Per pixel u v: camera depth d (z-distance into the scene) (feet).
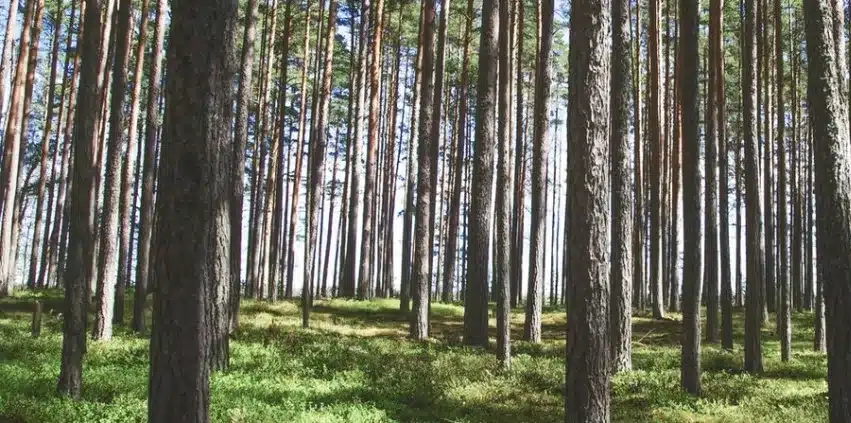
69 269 30.17
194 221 15.80
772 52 95.86
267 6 106.32
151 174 59.31
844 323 25.96
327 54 81.51
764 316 87.20
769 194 66.85
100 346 44.78
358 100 103.71
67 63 116.78
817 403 34.81
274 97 133.18
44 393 29.55
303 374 38.78
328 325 72.43
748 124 52.54
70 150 110.32
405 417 29.27
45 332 53.72
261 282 112.27
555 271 170.40
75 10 111.45
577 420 22.75
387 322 79.25
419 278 65.51
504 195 46.60
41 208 107.34
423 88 68.18
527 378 40.45
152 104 60.03
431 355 49.78
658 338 69.92
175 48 16.05
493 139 59.00
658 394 37.14
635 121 96.22
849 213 26.50
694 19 40.50
